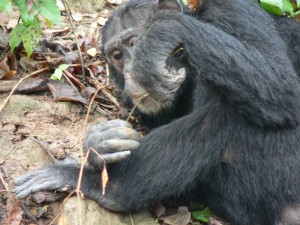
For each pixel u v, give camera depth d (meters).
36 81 12.39
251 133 10.70
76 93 12.45
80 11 15.44
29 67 12.84
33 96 12.37
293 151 10.80
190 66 10.52
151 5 11.48
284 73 10.35
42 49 13.41
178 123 10.90
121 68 11.91
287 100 10.30
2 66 12.50
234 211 11.14
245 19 10.77
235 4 10.91
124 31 11.48
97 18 15.30
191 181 10.74
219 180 11.02
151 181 10.66
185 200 11.40
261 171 10.84
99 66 13.61
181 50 10.46
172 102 11.61
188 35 10.21
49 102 12.28
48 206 10.54
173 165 10.65
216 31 10.32
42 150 11.41
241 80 10.12
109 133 10.48
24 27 12.42
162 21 10.36
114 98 12.95
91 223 10.27
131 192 10.69
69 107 12.30
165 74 10.23
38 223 10.33
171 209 11.30
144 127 12.75
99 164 10.49
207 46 10.17
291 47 12.22
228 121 10.69
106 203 10.66
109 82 12.94
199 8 11.18
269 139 10.73
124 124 10.65
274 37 10.83
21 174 10.98
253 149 10.77
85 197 10.66
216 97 10.78
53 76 12.54
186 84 11.73
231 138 10.75
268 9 12.28
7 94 12.18
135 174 10.70
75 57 13.31
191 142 10.70
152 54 10.23
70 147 11.64
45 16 11.95
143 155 10.74
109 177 10.75
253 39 10.59
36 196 10.55
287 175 10.84
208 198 11.31
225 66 10.12
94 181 10.72
